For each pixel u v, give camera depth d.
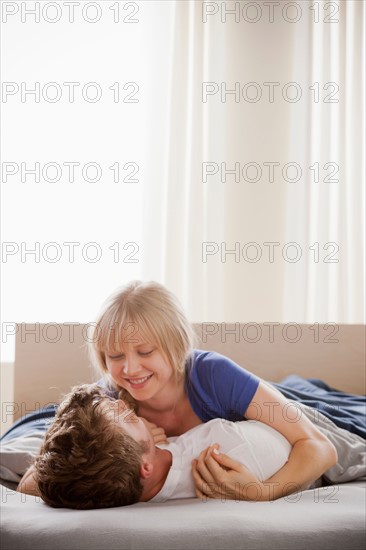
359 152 3.02
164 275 2.85
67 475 1.11
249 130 2.97
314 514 1.07
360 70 3.02
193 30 2.91
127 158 2.98
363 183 3.03
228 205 2.96
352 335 2.41
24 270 2.89
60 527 0.98
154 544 0.94
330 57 3.00
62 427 1.15
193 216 2.87
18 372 2.26
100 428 1.14
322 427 1.56
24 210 2.91
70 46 2.96
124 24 2.99
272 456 1.28
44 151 2.93
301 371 2.39
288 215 2.98
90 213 2.95
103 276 2.95
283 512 1.08
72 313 2.92
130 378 1.40
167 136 2.90
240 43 2.98
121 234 2.96
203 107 2.92
